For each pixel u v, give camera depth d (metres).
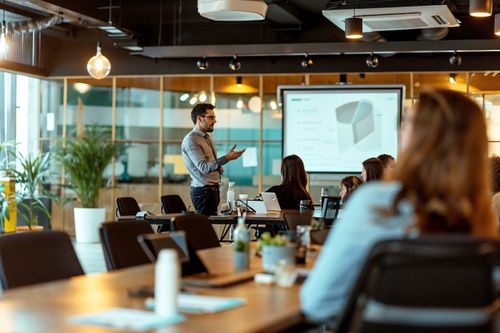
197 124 8.84
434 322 2.12
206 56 12.58
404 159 2.36
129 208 8.70
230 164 13.57
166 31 13.38
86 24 11.01
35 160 12.60
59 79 14.09
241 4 8.52
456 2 11.29
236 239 3.91
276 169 13.43
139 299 2.70
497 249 2.11
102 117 14.00
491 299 2.15
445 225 2.33
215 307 2.51
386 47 11.72
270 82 13.43
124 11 12.31
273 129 13.44
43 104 14.07
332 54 12.69
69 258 3.68
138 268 3.51
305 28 13.03
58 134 14.08
